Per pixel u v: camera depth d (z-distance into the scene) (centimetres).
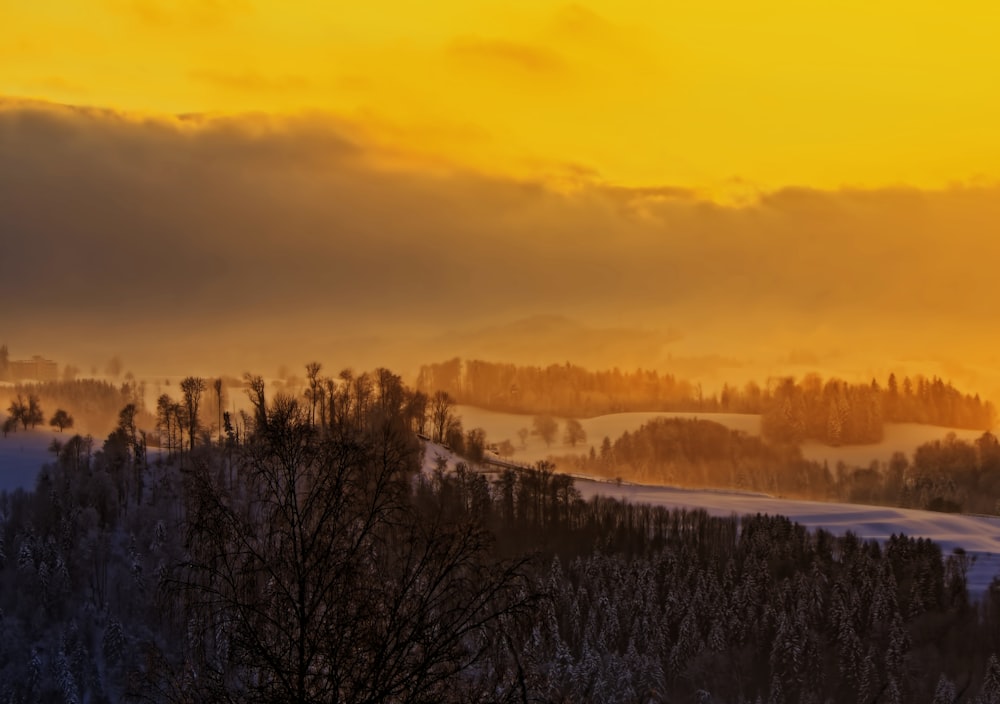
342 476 3003
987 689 10406
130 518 11019
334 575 2844
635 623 11269
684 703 10981
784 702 11025
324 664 2767
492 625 2811
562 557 12038
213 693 2722
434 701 2717
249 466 3066
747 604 12012
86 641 9700
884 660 11144
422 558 2909
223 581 2900
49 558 10569
